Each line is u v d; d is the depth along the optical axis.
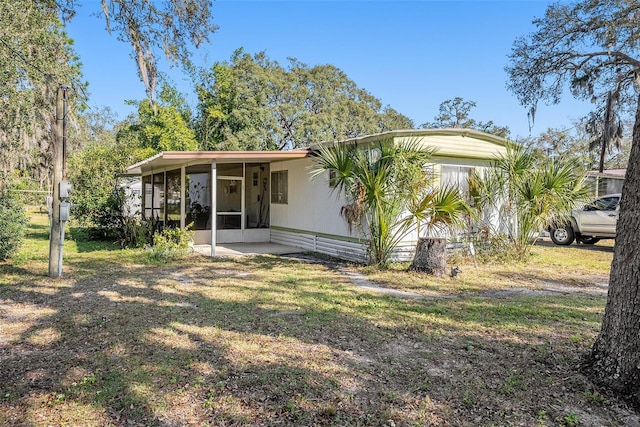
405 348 4.09
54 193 7.34
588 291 6.89
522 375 3.45
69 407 2.92
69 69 11.21
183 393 3.12
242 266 8.91
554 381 3.32
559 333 4.56
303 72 29.69
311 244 11.21
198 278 7.55
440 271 7.90
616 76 17.69
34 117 10.53
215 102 25.84
